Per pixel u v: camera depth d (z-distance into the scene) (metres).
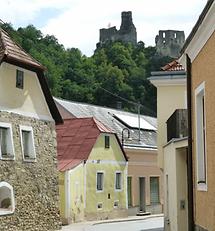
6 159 23.05
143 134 48.28
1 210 22.42
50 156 26.97
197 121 12.19
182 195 17.03
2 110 23.12
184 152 17.14
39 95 26.23
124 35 129.12
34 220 25.06
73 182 32.88
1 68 23.14
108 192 37.47
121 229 28.80
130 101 58.09
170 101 22.33
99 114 47.56
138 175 42.56
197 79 12.08
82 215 33.94
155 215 42.28
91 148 35.38
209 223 10.79
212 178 10.40
